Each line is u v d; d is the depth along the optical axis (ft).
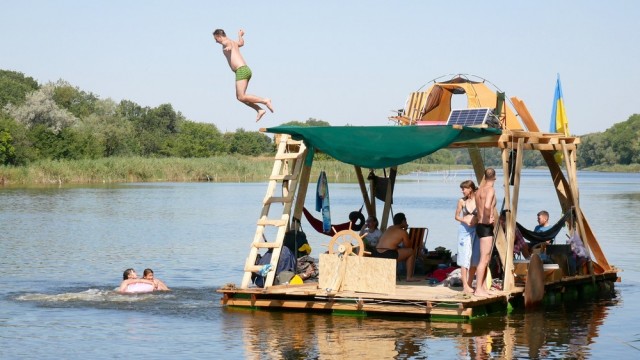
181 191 245.65
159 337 49.34
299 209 64.28
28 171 293.02
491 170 54.54
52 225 130.00
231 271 79.25
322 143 59.31
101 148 368.07
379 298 55.11
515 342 48.01
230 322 53.57
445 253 68.64
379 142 57.00
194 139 462.60
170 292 65.82
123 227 127.85
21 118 376.48
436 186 313.12
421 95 65.31
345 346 46.88
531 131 64.80
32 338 49.11
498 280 60.64
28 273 77.10
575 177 66.80
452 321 53.57
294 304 56.80
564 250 64.69
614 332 50.90
